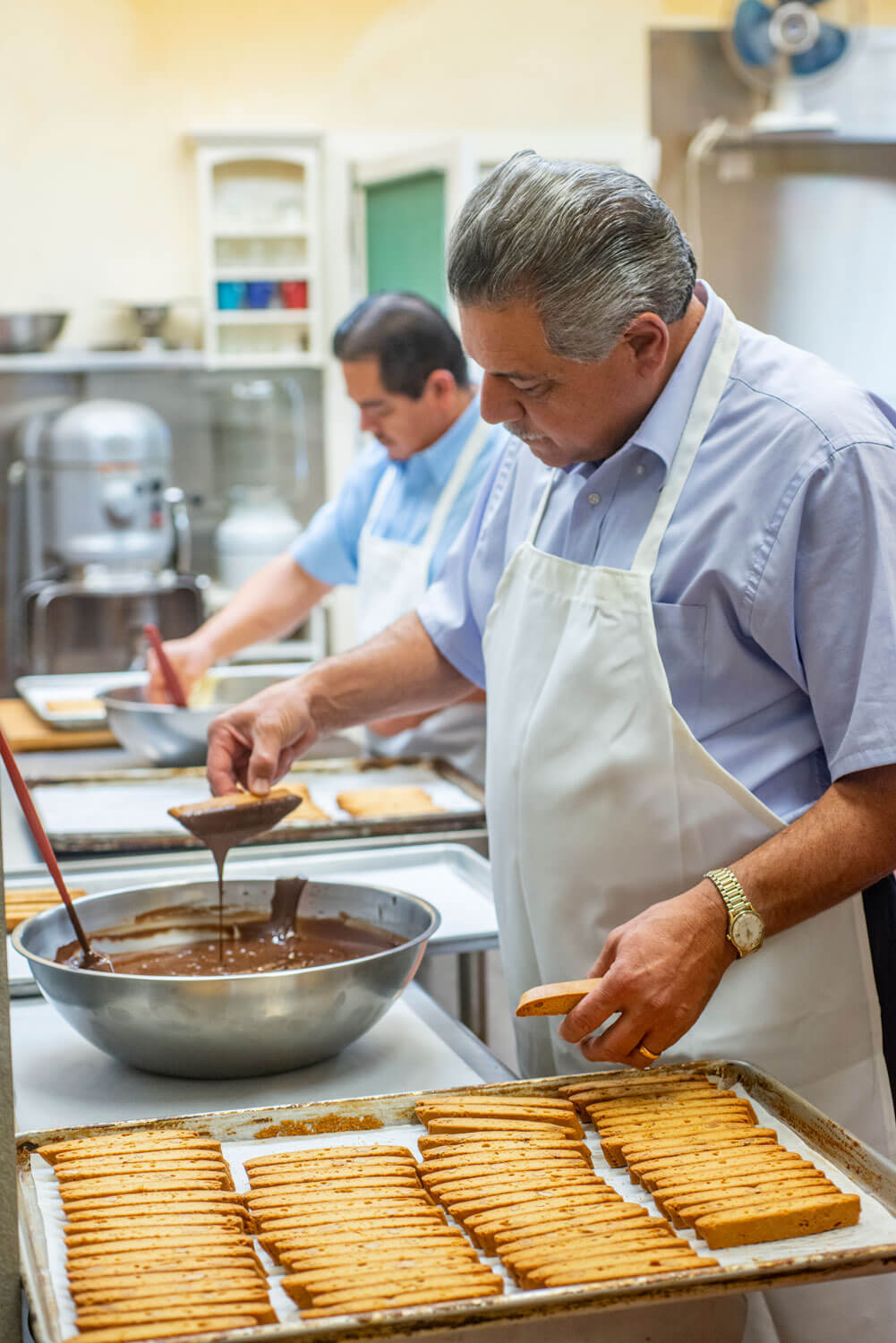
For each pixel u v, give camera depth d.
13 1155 0.88
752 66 4.21
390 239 4.56
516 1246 0.90
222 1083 1.25
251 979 1.16
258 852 1.98
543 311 1.17
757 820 1.26
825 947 1.27
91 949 1.36
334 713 1.61
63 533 4.21
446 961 2.50
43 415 4.60
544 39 4.81
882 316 4.61
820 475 1.21
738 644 1.28
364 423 2.42
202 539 4.84
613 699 1.29
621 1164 1.05
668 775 1.27
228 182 4.64
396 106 4.75
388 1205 0.96
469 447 2.40
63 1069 1.29
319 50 4.67
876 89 4.49
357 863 1.93
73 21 4.49
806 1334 1.20
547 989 1.13
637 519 1.31
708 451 1.28
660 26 4.48
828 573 1.21
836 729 1.21
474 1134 1.06
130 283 4.65
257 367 4.76
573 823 1.31
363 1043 1.35
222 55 4.61
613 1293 0.82
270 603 2.78
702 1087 1.14
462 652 1.64
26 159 4.52
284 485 4.87
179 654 2.63
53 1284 0.86
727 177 4.49
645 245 1.19
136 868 1.90
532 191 1.16
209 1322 0.81
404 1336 0.80
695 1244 0.92
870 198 4.55
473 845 2.11
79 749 2.67
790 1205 0.94
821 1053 1.28
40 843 1.30
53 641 4.51
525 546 1.42
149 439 4.21
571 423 1.27
